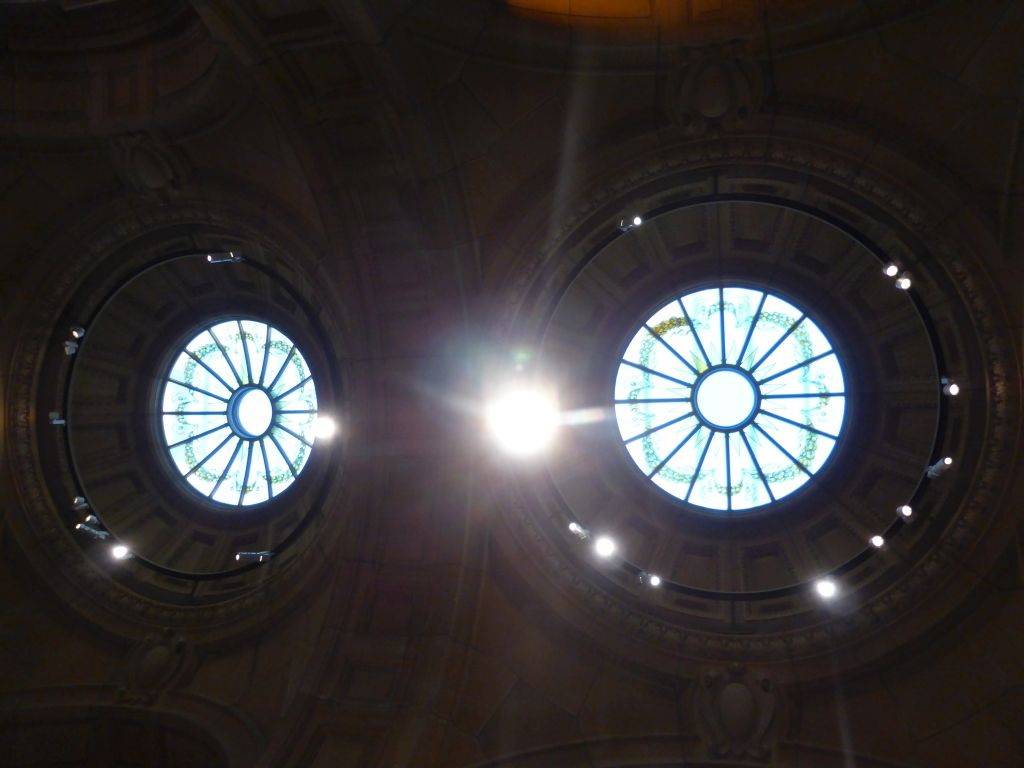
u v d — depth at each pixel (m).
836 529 11.73
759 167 9.91
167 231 11.84
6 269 11.72
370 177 10.14
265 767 9.27
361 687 9.91
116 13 10.74
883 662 9.45
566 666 10.02
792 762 9.11
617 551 11.14
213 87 10.17
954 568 9.42
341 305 10.84
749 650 9.70
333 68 9.45
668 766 9.26
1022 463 9.20
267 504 13.14
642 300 12.39
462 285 10.38
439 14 9.29
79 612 11.40
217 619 11.22
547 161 10.22
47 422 11.98
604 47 9.45
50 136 11.11
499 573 10.42
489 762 9.45
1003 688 9.12
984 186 9.26
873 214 9.79
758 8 9.22
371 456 10.71
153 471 13.41
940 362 10.06
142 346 13.39
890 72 9.21
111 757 10.73
